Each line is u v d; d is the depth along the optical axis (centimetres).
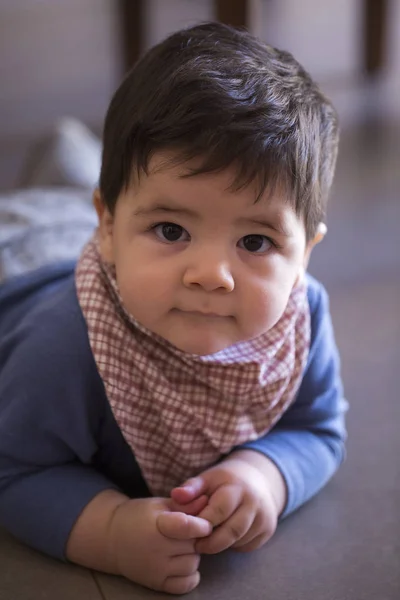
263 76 73
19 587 76
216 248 69
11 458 79
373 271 142
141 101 72
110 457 85
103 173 77
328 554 81
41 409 77
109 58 266
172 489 79
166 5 295
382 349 118
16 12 320
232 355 78
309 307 88
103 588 76
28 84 244
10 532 82
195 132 67
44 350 77
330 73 255
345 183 180
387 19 251
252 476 78
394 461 96
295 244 73
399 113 228
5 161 188
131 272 71
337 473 94
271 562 80
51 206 122
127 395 77
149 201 70
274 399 81
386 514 87
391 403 106
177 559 74
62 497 78
